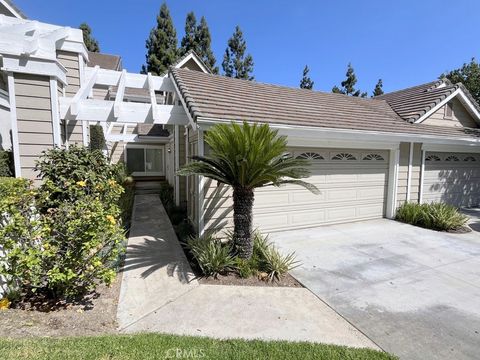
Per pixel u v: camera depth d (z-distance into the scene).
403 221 8.97
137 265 5.19
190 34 33.66
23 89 5.84
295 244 6.61
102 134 11.38
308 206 8.05
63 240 3.67
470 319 3.59
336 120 8.30
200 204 6.52
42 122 6.02
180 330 3.23
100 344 2.77
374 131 8.16
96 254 3.78
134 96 17.67
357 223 8.70
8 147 10.74
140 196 13.46
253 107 7.56
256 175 4.79
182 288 4.31
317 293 4.24
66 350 2.62
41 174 5.30
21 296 3.74
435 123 11.12
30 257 3.24
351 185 8.70
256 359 2.70
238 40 35.41
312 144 7.84
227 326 3.33
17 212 3.50
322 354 2.81
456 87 11.22
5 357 2.45
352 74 37.19
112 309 3.67
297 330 3.28
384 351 2.92
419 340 3.13
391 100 13.75
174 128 11.03
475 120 12.12
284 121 7.07
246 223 5.12
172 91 8.70
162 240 6.76
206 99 7.13
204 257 4.89
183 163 10.21
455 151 10.57
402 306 3.89
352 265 5.37
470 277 4.89
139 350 2.71
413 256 5.89
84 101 6.38
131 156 19.22
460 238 7.23
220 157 4.89
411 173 9.55
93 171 5.32
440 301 4.05
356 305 3.90
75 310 3.57
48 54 5.96
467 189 11.38
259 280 4.66
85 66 8.41
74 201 4.54
